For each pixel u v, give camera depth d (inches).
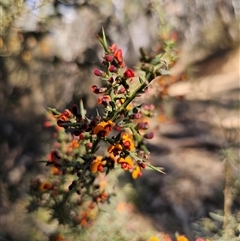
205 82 351.9
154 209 157.1
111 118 53.1
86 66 137.1
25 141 159.8
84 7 112.3
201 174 179.9
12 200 127.3
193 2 362.9
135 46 219.3
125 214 97.3
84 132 53.1
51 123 68.9
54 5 103.1
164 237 79.0
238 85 325.1
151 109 65.9
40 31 123.7
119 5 139.3
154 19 129.0
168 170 187.5
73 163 58.9
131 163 52.9
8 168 151.0
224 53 404.2
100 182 73.3
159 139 219.3
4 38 128.3
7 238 112.6
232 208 117.8
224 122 231.9
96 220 81.4
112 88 53.0
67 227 81.0
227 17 406.9
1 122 160.9
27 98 165.5
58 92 165.0
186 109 253.0
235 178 102.7
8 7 77.1
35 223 111.9
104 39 53.2
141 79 53.6
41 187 74.9
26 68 156.6
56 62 143.3
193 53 384.5
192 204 159.8
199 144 213.3
